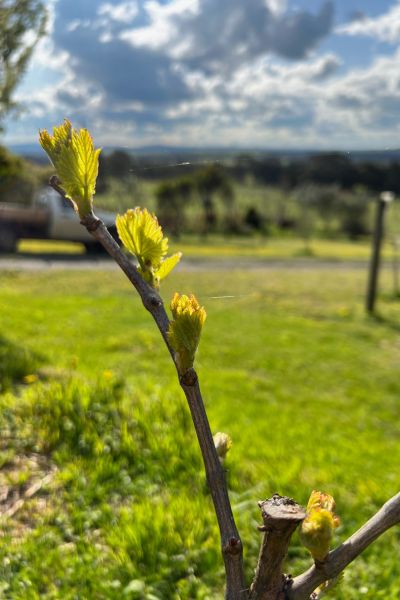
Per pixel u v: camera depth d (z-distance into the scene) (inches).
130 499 135.2
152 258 25.2
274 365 353.1
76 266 747.4
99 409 167.5
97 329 391.2
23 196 800.9
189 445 156.9
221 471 26.4
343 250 1328.7
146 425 161.6
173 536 117.0
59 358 275.9
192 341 24.4
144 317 446.0
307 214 1467.8
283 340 419.8
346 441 215.6
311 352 392.2
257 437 193.2
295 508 25.7
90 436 154.7
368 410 285.3
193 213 1139.3
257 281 715.4
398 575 115.3
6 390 195.3
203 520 125.1
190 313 24.4
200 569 112.1
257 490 138.6
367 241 1562.5
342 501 139.0
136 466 147.0
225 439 33.2
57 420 160.9
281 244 1307.8
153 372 292.8
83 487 136.1
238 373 319.3
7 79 331.3
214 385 287.0
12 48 331.6
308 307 566.9
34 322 396.5
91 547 114.3
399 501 25.1
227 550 26.2
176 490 138.6
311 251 1233.4
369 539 24.7
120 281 642.2
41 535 117.8
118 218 25.3
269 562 25.6
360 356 394.3
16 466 143.9
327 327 482.3
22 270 683.4
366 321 523.8
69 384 178.2
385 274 908.0
